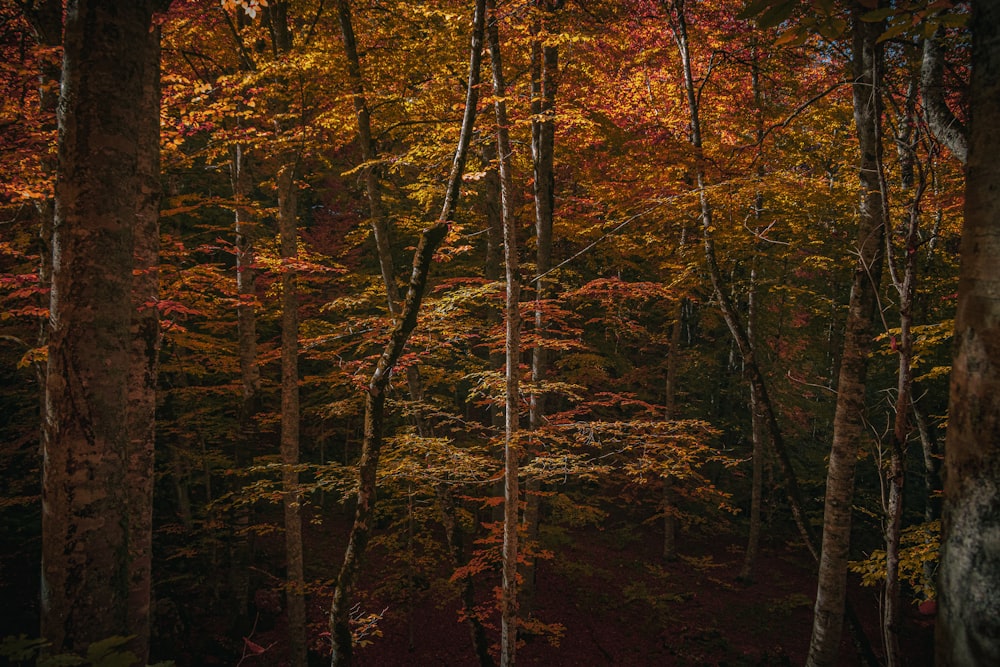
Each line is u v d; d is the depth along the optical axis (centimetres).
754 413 1480
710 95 1038
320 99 971
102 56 253
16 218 773
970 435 114
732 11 905
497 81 666
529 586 1016
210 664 1006
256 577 1293
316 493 1798
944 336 671
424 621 1179
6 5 630
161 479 1345
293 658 938
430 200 1182
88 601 253
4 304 818
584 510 1240
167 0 287
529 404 962
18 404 1091
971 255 118
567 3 1002
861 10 366
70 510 250
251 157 1416
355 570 539
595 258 1385
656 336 1734
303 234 1762
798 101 1017
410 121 977
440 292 1377
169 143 778
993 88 116
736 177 768
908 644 1143
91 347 253
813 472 1778
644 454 772
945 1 147
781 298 1495
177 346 1105
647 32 1038
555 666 1036
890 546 362
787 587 1460
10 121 584
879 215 614
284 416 947
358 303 989
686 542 1739
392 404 938
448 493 960
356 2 965
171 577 1157
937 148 410
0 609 945
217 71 1177
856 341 631
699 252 1011
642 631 1182
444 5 868
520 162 1115
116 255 260
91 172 252
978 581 109
